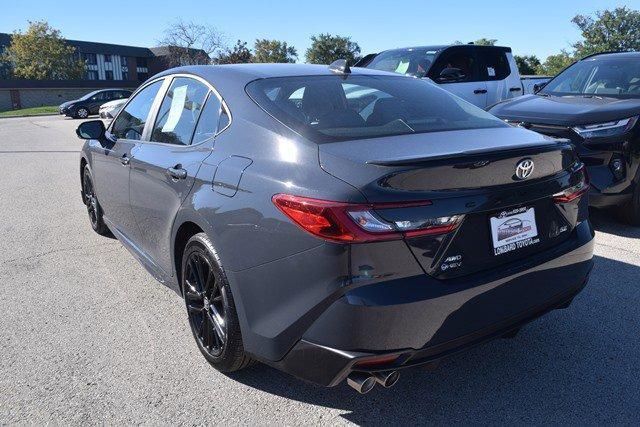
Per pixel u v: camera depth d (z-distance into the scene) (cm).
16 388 278
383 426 251
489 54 893
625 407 260
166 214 321
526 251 253
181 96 348
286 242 225
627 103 519
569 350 311
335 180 219
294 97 286
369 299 210
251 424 252
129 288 407
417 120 287
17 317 359
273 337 236
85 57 7256
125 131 416
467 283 227
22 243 515
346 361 214
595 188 500
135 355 311
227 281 259
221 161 274
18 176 904
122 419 254
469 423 251
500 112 580
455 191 223
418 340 219
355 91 307
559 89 644
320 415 258
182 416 257
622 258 449
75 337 332
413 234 214
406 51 897
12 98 5166
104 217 487
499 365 298
